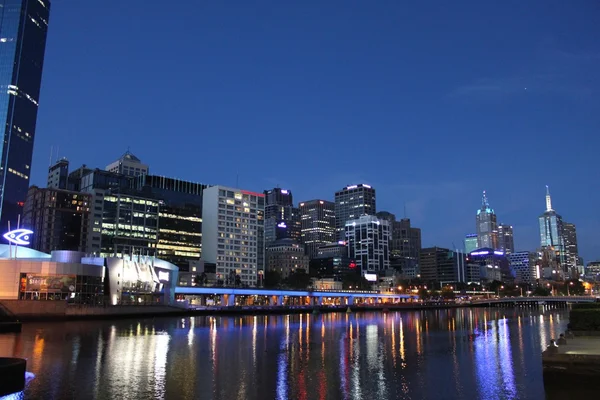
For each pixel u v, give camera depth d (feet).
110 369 194.49
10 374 150.00
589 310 216.33
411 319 632.79
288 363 215.31
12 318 409.69
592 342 181.37
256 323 516.73
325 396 151.84
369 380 176.45
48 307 491.31
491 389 159.22
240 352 252.21
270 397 149.89
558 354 145.89
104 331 378.12
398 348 274.16
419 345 289.74
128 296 641.81
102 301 581.12
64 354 237.04
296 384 168.76
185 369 196.03
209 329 414.82
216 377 179.52
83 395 149.59
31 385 162.61
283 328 435.53
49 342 289.12
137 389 157.99
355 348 273.75
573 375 143.84
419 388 162.71
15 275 508.94
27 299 500.33
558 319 593.83
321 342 305.53
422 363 216.74
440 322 549.54
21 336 326.85
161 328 421.18
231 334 361.51
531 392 153.17
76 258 600.80
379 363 216.74
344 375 186.29
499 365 209.26
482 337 341.41
